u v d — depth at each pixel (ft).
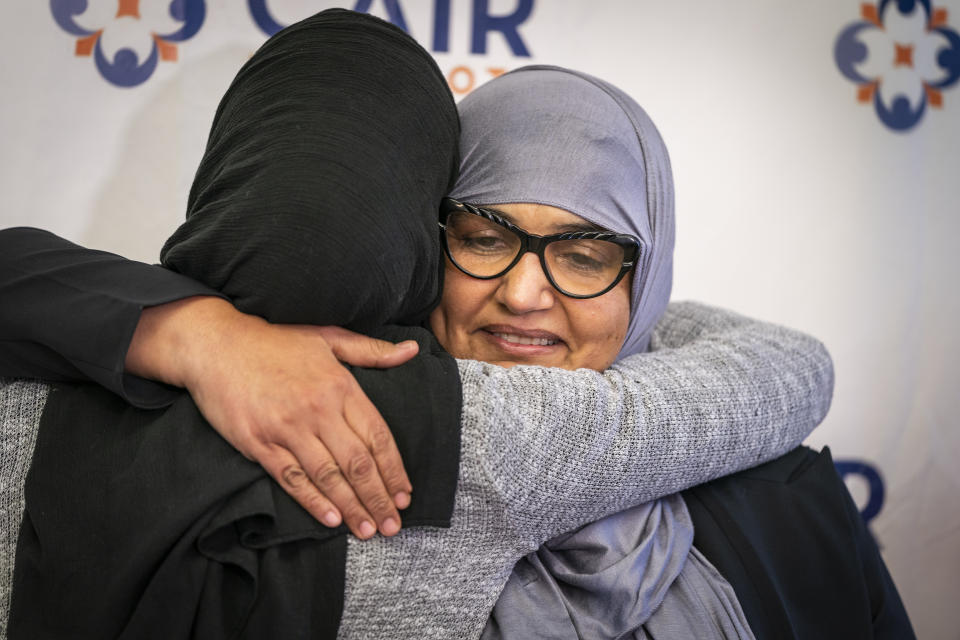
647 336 3.95
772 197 5.10
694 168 5.02
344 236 2.46
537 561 3.04
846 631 3.26
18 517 2.60
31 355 2.64
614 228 3.30
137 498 2.41
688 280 5.12
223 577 2.44
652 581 2.95
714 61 4.95
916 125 5.16
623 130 3.45
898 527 5.49
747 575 3.16
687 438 3.01
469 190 3.33
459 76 4.79
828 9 4.98
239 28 4.60
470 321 3.40
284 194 2.47
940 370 5.37
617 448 2.85
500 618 2.82
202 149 4.64
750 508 3.35
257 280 2.48
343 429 2.40
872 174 5.16
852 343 5.29
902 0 5.05
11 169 4.47
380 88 2.76
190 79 4.59
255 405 2.37
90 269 2.66
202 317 2.53
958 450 5.44
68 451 2.59
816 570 3.29
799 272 5.18
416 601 2.60
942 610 5.60
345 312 2.59
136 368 2.57
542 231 3.22
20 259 2.71
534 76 3.56
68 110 4.49
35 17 4.40
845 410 5.34
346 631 2.51
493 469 2.59
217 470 2.41
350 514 2.45
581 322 3.34
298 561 2.45
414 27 4.72
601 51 4.86
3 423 2.69
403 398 2.59
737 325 4.09
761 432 3.28
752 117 5.02
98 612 2.37
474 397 2.64
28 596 2.46
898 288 5.28
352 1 4.65
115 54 4.50
